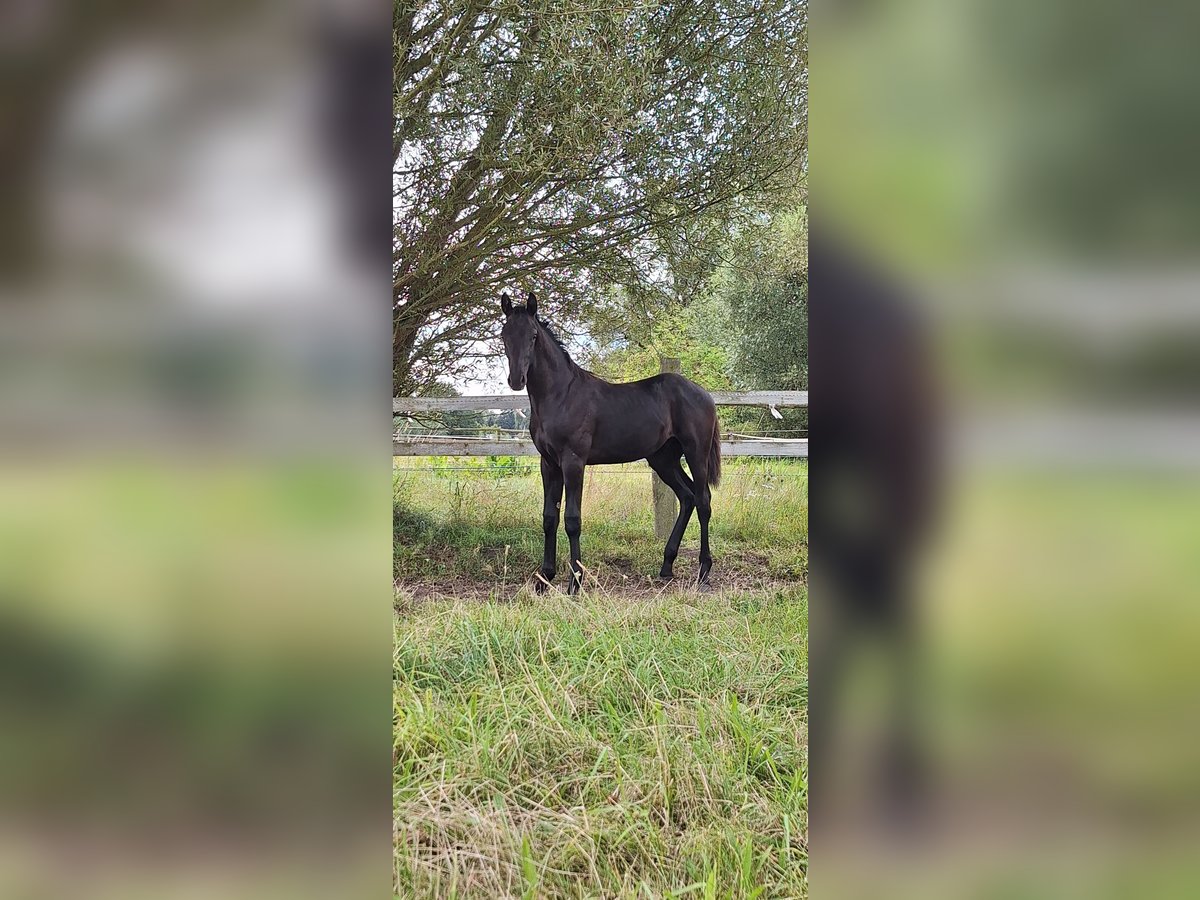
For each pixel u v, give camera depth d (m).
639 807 1.36
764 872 1.15
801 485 5.36
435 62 3.11
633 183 3.82
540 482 6.14
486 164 3.45
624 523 5.25
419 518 4.70
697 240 4.20
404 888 0.99
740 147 3.68
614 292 4.62
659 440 4.03
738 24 3.60
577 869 1.19
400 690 1.75
